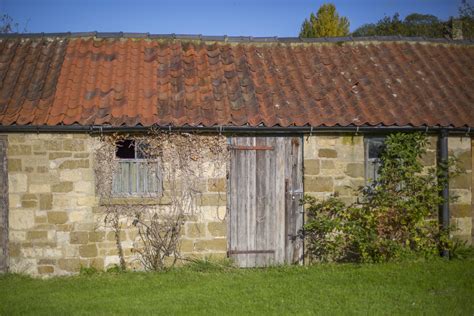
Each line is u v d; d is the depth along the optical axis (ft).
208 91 32.32
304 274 28.25
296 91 33.22
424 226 31.12
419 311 21.81
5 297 24.62
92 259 29.60
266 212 31.14
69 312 22.12
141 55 35.27
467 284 25.57
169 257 30.37
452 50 39.24
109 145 29.71
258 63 35.88
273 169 31.19
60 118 28.96
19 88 31.32
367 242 30.14
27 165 29.17
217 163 30.50
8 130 28.68
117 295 24.77
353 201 31.45
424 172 32.01
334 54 37.58
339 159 31.37
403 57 37.73
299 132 30.73
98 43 36.14
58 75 32.50
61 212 29.37
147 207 30.07
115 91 31.71
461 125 31.48
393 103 32.65
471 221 32.68
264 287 25.76
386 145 31.42
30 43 35.47
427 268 28.66
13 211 29.12
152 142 29.94
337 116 31.01
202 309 22.33
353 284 25.93
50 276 29.22
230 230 30.94
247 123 29.89
